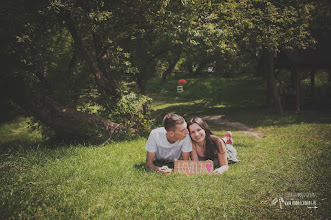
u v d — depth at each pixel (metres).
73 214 3.34
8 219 3.19
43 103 8.70
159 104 27.44
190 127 5.01
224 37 10.75
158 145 5.17
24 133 15.19
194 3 9.36
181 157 5.39
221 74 38.34
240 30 12.26
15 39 7.52
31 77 7.74
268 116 16.95
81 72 10.24
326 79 23.11
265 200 3.68
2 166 5.04
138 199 3.78
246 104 23.86
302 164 5.44
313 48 16.50
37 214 3.38
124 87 10.39
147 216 3.31
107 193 4.00
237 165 5.59
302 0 15.15
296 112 17.97
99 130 8.70
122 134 8.80
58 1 7.87
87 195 3.88
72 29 9.09
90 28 8.77
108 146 7.39
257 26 12.70
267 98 21.84
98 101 9.77
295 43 14.39
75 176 4.66
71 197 3.83
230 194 3.88
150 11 9.61
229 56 14.49
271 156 6.37
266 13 13.20
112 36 10.27
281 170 5.05
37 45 7.95
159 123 12.97
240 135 11.55
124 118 9.79
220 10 11.40
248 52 17.02
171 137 4.91
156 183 4.35
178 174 4.75
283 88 21.12
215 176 4.61
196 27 10.30
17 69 7.71
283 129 12.09
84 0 8.40
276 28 13.21
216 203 3.61
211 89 31.98
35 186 4.18
